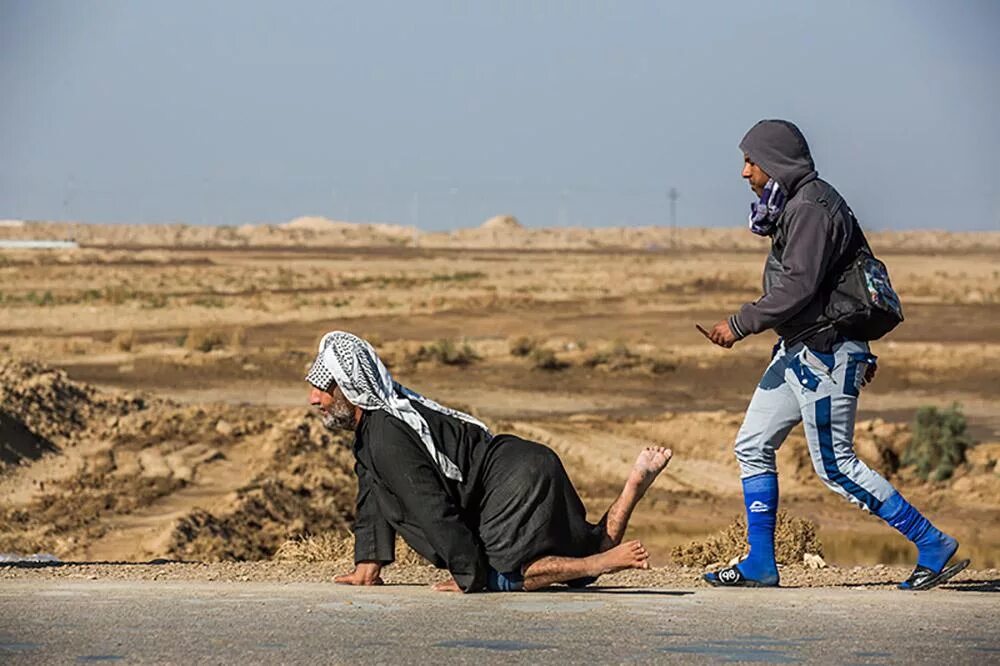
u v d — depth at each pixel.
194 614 18.06
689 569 26.36
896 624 17.47
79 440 82.50
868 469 21.36
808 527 30.14
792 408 21.52
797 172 20.81
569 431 95.62
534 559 20.02
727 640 16.30
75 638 16.39
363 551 21.17
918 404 117.00
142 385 125.31
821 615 18.14
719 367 136.12
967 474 79.12
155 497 69.31
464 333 172.00
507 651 15.59
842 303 20.78
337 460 78.94
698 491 76.56
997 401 118.81
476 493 20.11
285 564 26.75
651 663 15.00
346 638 16.36
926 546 21.42
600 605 18.83
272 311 199.38
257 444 81.12
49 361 138.50
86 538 60.12
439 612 18.17
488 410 113.19
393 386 20.50
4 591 20.75
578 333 172.12
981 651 15.75
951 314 196.50
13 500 69.19
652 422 97.50
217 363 136.38
